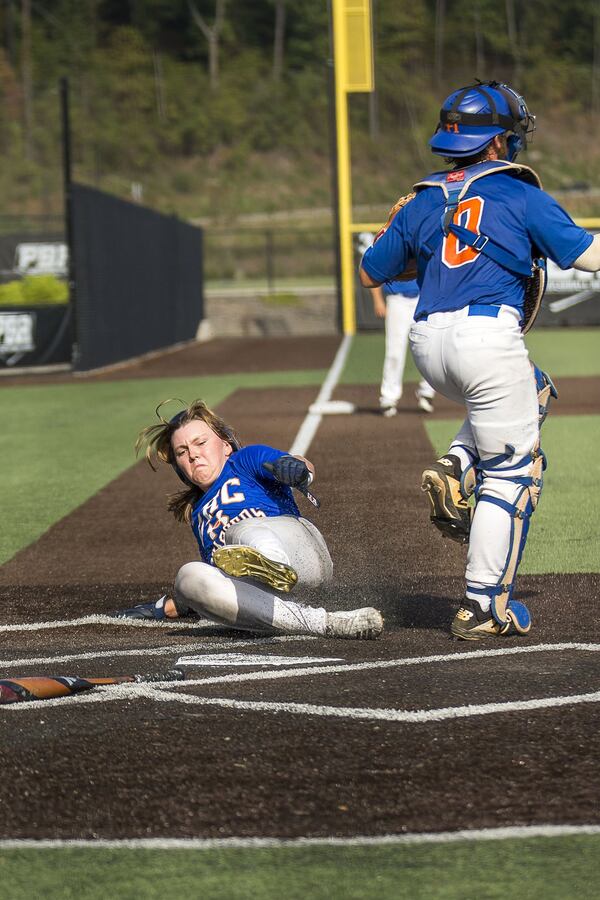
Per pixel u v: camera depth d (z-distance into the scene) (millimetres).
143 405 60938
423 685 15969
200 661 17672
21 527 30859
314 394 62656
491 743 13703
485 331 17641
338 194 110938
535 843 11242
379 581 22750
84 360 81375
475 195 17938
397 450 40750
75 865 11055
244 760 13391
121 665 17641
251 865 10969
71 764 13398
